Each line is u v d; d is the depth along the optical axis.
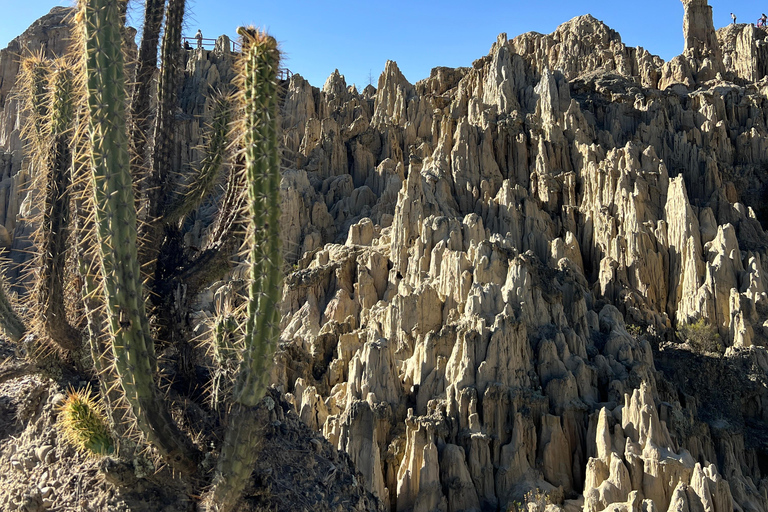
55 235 12.20
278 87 9.66
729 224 55.44
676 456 30.97
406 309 42.44
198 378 14.20
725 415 43.12
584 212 61.50
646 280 55.09
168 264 13.79
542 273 46.50
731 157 70.75
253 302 9.59
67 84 12.05
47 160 12.32
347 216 71.94
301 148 82.75
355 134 83.88
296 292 54.00
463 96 84.25
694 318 52.28
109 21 9.59
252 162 9.38
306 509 12.16
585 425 35.31
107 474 10.69
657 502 29.64
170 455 10.54
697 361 46.34
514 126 68.75
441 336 38.62
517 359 36.88
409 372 39.03
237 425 9.91
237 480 10.02
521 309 40.38
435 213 54.56
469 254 45.28
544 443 34.34
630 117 73.31
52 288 12.37
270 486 11.95
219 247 13.30
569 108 69.50
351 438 30.55
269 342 9.64
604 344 42.81
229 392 11.35
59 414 12.60
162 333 13.35
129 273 9.66
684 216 56.03
